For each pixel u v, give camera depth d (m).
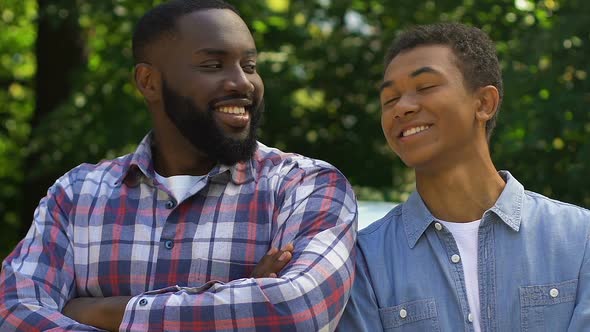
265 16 7.14
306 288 2.39
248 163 2.71
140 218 2.67
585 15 5.37
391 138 2.59
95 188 2.77
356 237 2.66
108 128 7.18
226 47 2.63
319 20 7.33
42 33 7.93
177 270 2.59
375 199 6.49
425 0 6.91
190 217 2.64
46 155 7.34
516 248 2.53
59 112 7.32
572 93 5.36
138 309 2.42
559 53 5.43
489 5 6.54
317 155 7.44
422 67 2.53
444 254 2.55
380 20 7.32
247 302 2.37
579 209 2.60
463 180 2.57
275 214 2.64
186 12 2.68
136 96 7.36
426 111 2.51
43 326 2.53
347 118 7.49
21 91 10.10
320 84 7.43
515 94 5.45
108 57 7.26
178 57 2.66
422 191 2.63
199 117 2.63
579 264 2.50
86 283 2.68
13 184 9.76
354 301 2.56
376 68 7.32
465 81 2.54
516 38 6.11
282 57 7.36
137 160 2.73
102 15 7.07
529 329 2.46
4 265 2.71
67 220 2.75
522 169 5.59
